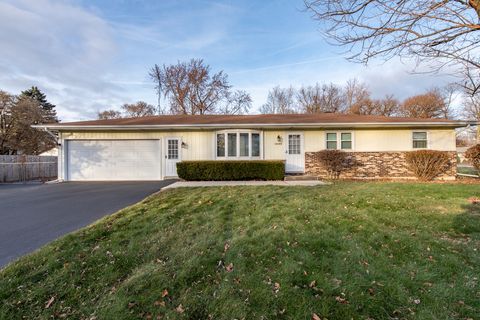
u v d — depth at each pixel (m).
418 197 5.94
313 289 2.32
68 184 10.45
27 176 13.91
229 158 11.69
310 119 12.52
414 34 3.90
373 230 3.72
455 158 11.17
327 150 11.27
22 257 3.09
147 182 10.88
